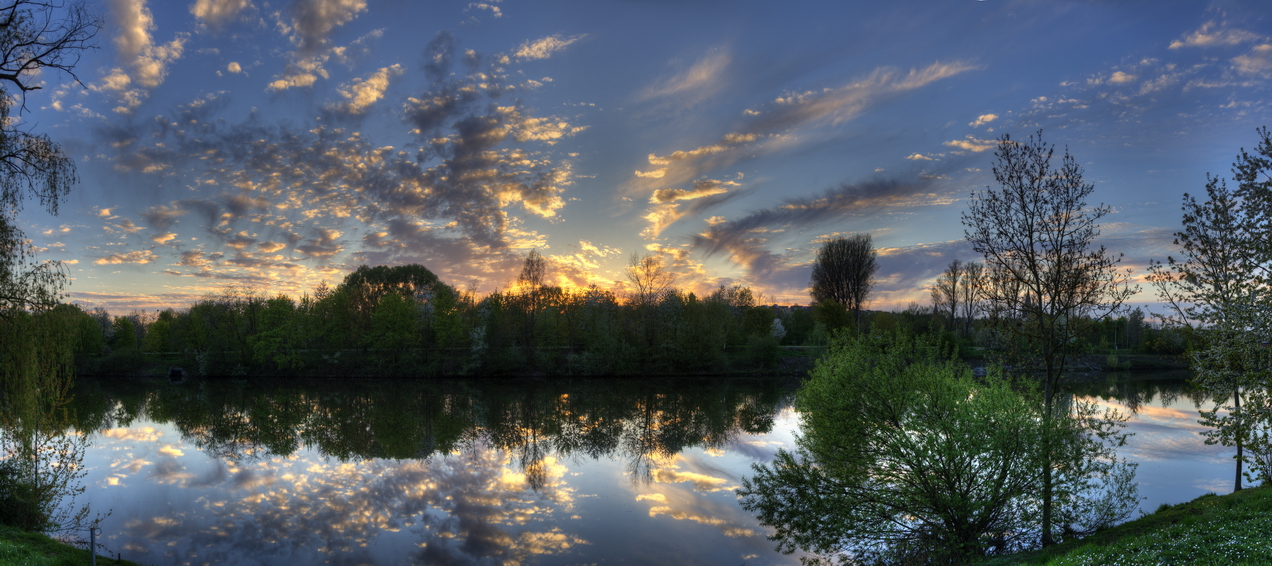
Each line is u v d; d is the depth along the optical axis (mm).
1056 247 16719
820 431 22750
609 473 30109
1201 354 19594
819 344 81250
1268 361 17391
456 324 83000
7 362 19750
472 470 31469
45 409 22281
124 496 26609
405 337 81000
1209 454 29719
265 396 66500
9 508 19547
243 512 24031
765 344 81312
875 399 19109
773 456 33125
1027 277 17219
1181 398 53312
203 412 55406
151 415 53812
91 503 25469
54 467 21531
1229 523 12508
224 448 38281
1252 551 10273
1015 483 17312
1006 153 17328
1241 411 18047
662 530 21000
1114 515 18906
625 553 19000
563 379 78688
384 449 37625
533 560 18625
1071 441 16516
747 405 55906
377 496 26266
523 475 30000
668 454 34656
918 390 18172
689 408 54344
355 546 20109
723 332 82375
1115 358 79062
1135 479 24781
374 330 83062
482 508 24219
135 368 88438
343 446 38719
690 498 25047
